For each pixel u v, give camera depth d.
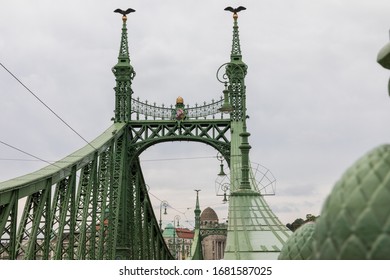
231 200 26.77
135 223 55.34
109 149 46.84
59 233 30.09
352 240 3.78
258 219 24.45
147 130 52.94
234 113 51.25
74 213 32.59
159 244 68.69
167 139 52.12
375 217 3.70
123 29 54.69
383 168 3.86
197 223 83.00
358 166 4.07
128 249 50.31
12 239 21.56
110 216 46.38
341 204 3.95
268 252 20.14
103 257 45.56
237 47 52.69
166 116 52.78
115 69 53.44
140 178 58.81
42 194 26.42
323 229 4.11
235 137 49.12
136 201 56.06
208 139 51.59
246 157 28.80
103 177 45.56
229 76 51.84
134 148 52.66
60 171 29.70
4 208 21.59
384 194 3.72
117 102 52.84
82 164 36.00
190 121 52.16
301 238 7.59
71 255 31.44
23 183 22.88
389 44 4.36
